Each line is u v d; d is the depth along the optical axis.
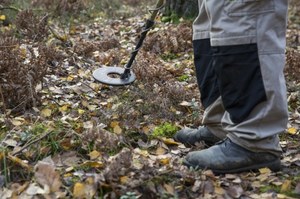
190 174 2.54
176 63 4.79
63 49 5.03
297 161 2.81
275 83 2.40
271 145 2.58
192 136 3.02
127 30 6.30
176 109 3.63
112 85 3.60
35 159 2.74
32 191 2.39
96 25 6.81
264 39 2.37
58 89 3.84
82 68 4.46
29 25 5.48
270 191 2.48
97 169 2.62
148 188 2.40
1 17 5.96
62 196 2.37
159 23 6.50
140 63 4.28
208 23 2.73
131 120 3.28
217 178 2.58
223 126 2.66
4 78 3.45
